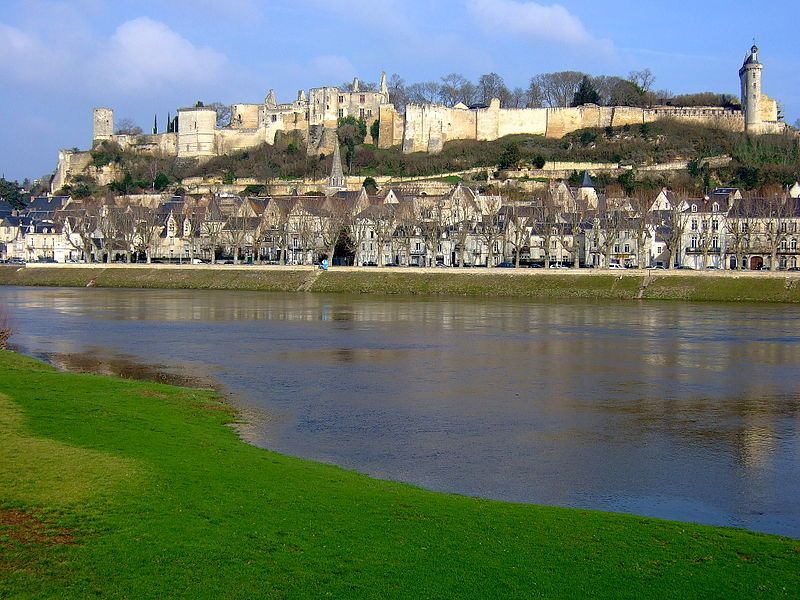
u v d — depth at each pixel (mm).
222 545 35281
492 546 36812
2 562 32906
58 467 43250
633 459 57625
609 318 143000
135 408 62875
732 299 174500
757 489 51344
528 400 76312
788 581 34062
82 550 34156
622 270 189875
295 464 50938
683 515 46625
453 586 32562
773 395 79250
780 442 62500
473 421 67938
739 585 33531
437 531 38438
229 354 101750
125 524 36781
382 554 35281
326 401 75062
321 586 32125
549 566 34781
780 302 170875
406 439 62062
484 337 117875
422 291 197375
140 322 136125
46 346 108312
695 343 112312
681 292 179750
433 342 112625
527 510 43250
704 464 56594
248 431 63500
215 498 40906
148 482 42250
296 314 149375
